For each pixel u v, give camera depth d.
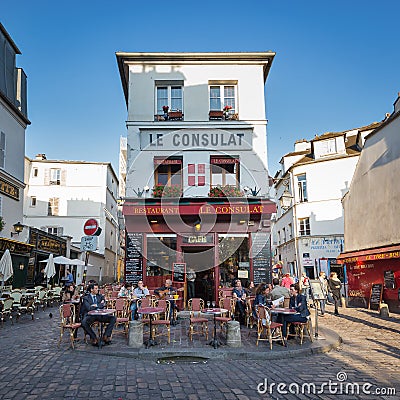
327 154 24.17
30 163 30.16
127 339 8.60
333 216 23.20
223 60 15.08
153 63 15.00
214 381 5.70
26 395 5.05
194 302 8.80
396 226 13.30
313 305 13.42
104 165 31.02
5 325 11.17
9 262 13.12
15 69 16.72
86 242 10.99
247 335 9.07
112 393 5.14
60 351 7.62
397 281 13.19
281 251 28.66
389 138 14.01
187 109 14.73
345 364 6.80
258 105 14.84
